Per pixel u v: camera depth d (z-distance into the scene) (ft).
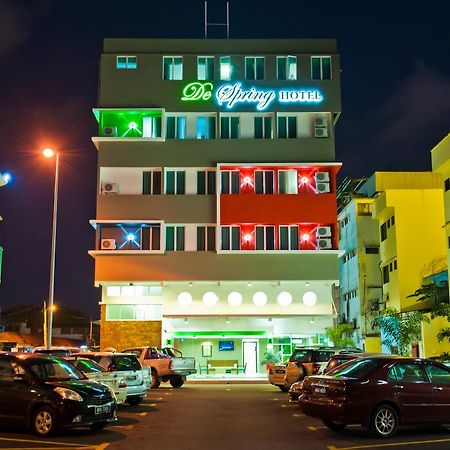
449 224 122.01
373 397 47.42
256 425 54.80
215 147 141.28
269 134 143.43
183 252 138.10
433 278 142.31
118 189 139.74
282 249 138.62
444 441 45.75
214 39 146.00
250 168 140.87
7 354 51.19
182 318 138.51
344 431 50.98
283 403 74.28
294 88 143.43
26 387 48.47
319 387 49.39
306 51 145.69
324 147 141.49
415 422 48.16
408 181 178.91
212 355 139.74
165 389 98.73
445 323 135.85
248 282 138.72
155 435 48.67
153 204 139.03
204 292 140.05
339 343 137.28
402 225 154.51
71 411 47.16
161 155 140.87
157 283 138.82
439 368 50.26
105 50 145.07
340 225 196.24
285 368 87.86
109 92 143.02
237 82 143.64
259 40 145.79
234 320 140.05
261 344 140.67
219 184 138.51
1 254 122.52
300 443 44.70
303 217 138.31
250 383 116.26
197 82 143.43
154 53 144.66
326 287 140.46
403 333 134.72
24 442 44.88
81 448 42.24
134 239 138.72
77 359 65.00
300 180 140.97
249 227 139.44
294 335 140.26
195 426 54.03
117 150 141.08
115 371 66.33
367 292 172.96
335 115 144.77
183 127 143.64
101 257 137.69
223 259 137.90
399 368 49.24
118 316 139.85
